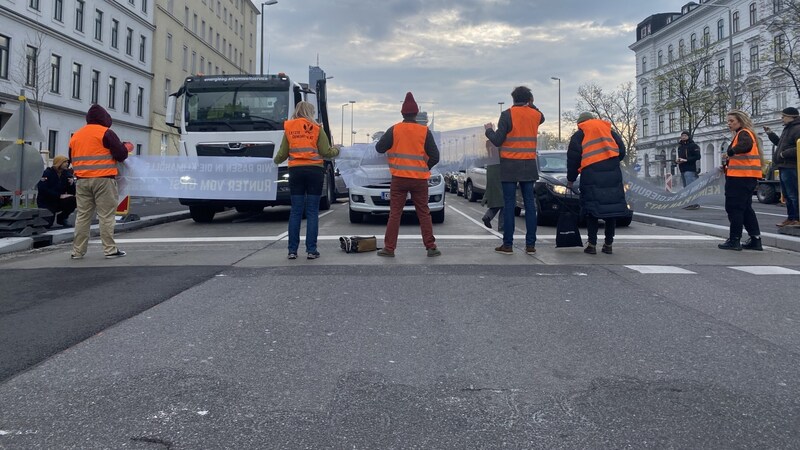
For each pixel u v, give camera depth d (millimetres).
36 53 28781
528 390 3016
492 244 8297
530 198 7230
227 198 10289
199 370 3291
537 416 2713
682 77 42375
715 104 41844
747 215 7566
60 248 8547
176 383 3100
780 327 4102
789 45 33406
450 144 9227
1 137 8703
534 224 7270
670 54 57469
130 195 10148
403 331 4020
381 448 2414
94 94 35906
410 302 4805
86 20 34219
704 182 10328
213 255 7352
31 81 28109
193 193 10219
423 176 6949
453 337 3893
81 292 5242
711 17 53969
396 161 6934
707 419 2674
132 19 39938
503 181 7160
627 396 2934
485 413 2746
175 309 4609
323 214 14250
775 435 2521
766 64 43281
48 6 30297
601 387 3049
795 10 31109
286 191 11719
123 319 4344
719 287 5344
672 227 10820
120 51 38469
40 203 10156
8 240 8289
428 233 7078
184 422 2646
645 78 66875
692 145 14562
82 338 3879
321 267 6395
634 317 4352
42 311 4570
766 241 8117
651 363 3400
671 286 5387
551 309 4582
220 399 2900
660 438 2496
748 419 2674
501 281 5609
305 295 5055
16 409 2785
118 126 38562
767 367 3334
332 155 7133
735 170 7438
